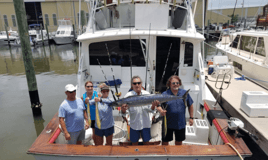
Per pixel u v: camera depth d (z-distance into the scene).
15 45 26.22
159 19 3.67
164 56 3.86
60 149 2.24
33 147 2.27
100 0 4.52
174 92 2.34
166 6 3.62
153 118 2.80
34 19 42.81
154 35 3.50
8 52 20.12
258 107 3.56
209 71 7.06
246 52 7.25
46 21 37.69
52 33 30.48
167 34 3.46
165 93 2.35
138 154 2.14
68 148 2.26
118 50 3.79
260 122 3.44
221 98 4.94
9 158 3.93
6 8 38.16
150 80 3.92
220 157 2.14
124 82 3.93
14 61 14.73
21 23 5.18
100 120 2.49
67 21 28.84
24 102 6.72
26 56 5.39
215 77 6.67
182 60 3.87
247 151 2.16
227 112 4.61
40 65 13.19
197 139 2.96
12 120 5.50
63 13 36.56
